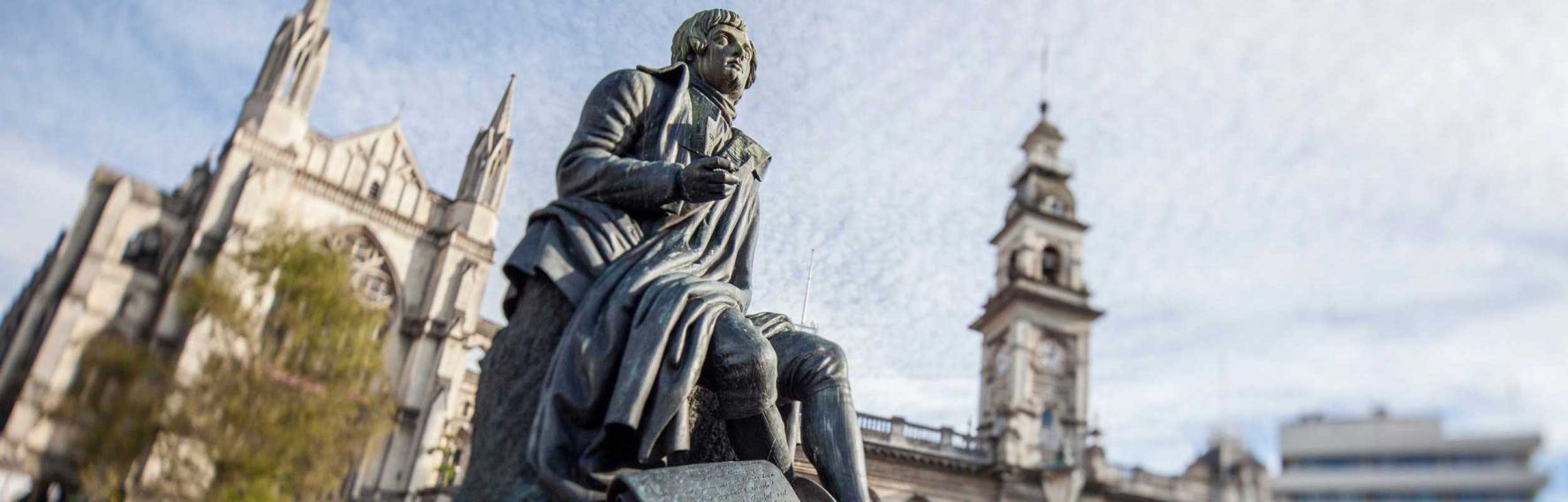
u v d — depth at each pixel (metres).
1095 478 37.31
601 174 2.29
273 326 25.11
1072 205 46.09
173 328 27.64
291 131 34.44
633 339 1.98
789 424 2.27
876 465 34.06
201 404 22.92
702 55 2.72
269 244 27.16
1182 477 33.84
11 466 25.27
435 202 38.53
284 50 35.50
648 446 1.89
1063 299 41.62
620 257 2.21
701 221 2.43
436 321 35.59
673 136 2.46
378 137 37.56
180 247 31.62
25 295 32.25
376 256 36.03
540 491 1.92
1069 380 40.16
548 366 2.12
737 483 1.76
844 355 2.18
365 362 26.30
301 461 23.44
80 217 31.25
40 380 27.38
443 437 33.59
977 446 36.62
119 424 23.48
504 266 2.33
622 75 2.53
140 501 22.20
